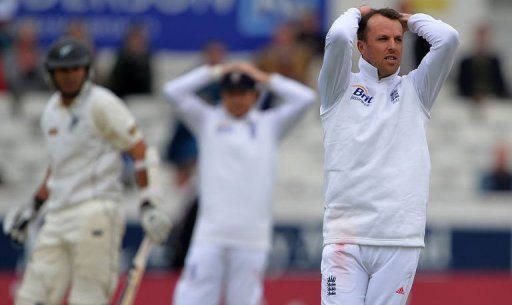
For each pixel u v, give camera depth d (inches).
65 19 2358.5
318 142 2183.8
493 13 2559.1
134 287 1160.8
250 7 2362.2
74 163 1133.1
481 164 2158.0
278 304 1664.6
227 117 1405.0
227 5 2365.9
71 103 1133.1
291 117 1418.6
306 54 2085.4
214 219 1374.3
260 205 1381.6
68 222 1128.8
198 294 1369.3
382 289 889.5
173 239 1643.7
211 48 2084.2
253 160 1382.9
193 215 1622.8
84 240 1122.0
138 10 2372.0
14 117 2192.4
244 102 1391.5
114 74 2134.6
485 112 2220.7
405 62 2100.1
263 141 1395.2
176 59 2377.0
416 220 888.3
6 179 2111.2
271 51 2089.1
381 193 885.2
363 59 912.9
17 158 2144.4
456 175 2132.1
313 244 1806.1
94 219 1124.5
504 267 1835.6
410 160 892.0
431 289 1707.7
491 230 1838.1
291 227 1807.3
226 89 1391.5
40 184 1208.2
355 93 902.4
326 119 911.0
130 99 2151.8
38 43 2352.4
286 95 1416.1
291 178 2117.4
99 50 2365.9
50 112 1149.1
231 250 1374.3
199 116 1419.8
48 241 1137.4
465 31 2342.5
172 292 1624.0
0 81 2218.3
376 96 899.4
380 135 891.4
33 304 1130.0
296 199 2011.6
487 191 2074.3
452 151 2170.3
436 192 2085.4
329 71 895.7
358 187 889.5
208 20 2370.8
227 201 1374.3
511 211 1870.1
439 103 2252.7
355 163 892.0
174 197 1863.9
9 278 1656.0
